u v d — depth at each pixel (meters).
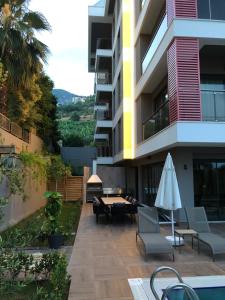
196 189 12.86
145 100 17.86
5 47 15.03
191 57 10.82
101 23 29.44
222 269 6.80
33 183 16.34
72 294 5.48
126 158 19.92
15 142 15.80
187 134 10.38
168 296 4.73
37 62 16.34
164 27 12.44
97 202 13.55
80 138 49.56
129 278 6.29
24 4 16.19
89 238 10.24
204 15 11.38
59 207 9.17
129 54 20.50
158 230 8.94
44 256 6.05
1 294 3.88
